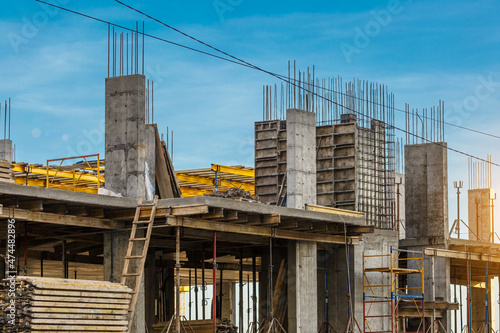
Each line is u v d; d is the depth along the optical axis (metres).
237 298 55.53
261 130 37.38
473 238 48.28
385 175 36.94
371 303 34.66
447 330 37.97
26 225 23.97
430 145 39.31
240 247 31.98
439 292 38.59
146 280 30.91
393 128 37.69
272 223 26.75
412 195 39.56
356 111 36.94
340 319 33.09
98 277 38.53
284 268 31.48
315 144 33.25
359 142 36.16
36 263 33.47
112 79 28.17
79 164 36.09
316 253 31.12
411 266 38.94
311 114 33.00
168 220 23.78
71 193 22.28
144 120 27.88
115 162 27.78
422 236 39.00
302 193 32.12
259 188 37.06
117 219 24.72
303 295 30.11
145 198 27.56
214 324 25.17
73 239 27.45
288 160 32.19
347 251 31.61
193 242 31.34
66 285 20.67
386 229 36.31
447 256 37.31
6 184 20.59
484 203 48.03
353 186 35.56
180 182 40.19
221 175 40.19
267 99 37.47
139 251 24.64
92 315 21.12
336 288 33.31
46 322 20.09
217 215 24.48
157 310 35.09
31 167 36.00
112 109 28.05
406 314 36.12
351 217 30.34
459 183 41.69
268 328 29.64
